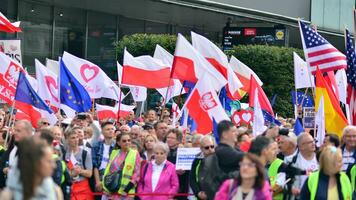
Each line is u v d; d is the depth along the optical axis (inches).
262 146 523.2
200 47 1007.6
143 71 1085.8
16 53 1070.4
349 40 932.6
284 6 2544.3
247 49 2036.2
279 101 2048.5
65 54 1100.5
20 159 376.8
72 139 736.3
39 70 1004.6
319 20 2714.1
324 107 861.8
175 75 944.3
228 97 1168.2
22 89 832.9
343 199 570.9
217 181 582.2
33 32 1913.1
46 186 382.9
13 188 380.2
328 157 568.4
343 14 2861.7
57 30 1989.4
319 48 988.6
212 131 816.9
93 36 2102.6
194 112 824.3
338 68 981.8
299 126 866.8
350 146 681.6
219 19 2352.4
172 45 1893.5
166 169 743.1
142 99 1250.6
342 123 857.5
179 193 761.0
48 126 759.1
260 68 2032.5
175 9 2128.4
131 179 749.9
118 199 753.6
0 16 986.1
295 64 1178.0
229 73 1092.5
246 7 2352.4
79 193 742.5
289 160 674.8
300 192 598.9
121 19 2204.7
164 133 867.4
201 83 823.1
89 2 1973.4
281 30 2219.5
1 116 869.2
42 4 1937.7
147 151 802.8
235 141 606.2
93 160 780.6
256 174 485.4
